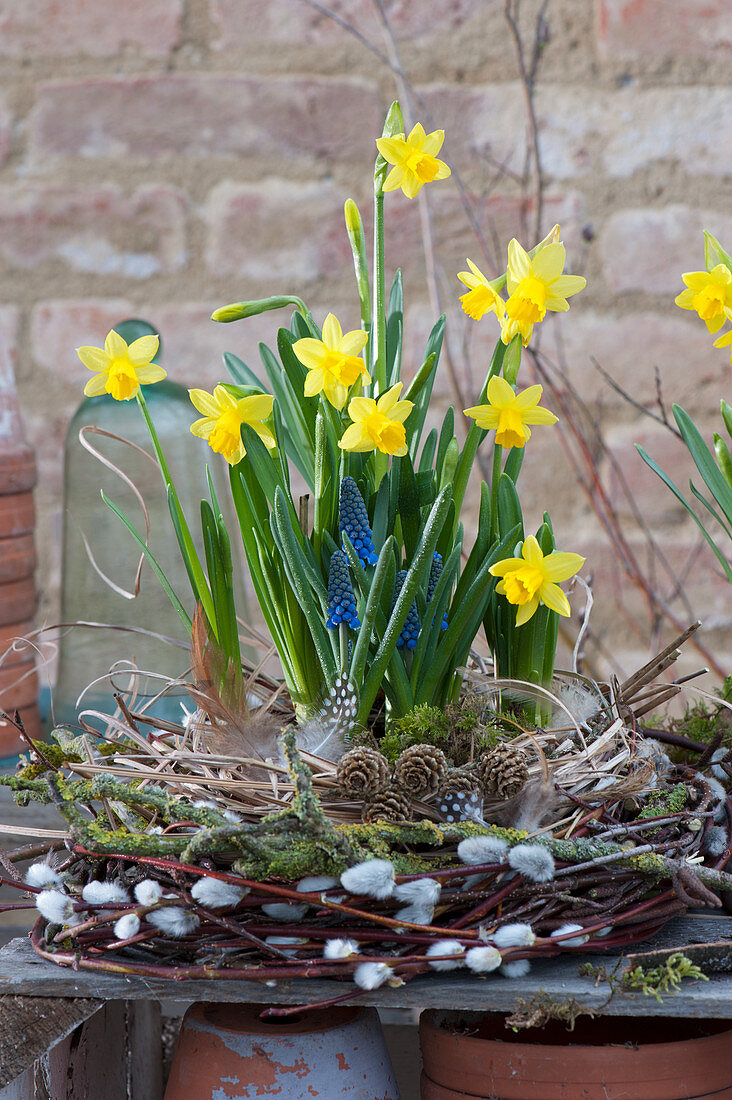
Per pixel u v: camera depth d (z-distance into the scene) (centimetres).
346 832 252
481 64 382
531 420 261
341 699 259
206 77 386
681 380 383
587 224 376
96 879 259
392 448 256
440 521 256
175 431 305
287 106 385
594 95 381
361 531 260
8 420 298
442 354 388
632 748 262
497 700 266
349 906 251
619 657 385
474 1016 260
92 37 385
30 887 258
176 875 254
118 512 267
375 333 265
